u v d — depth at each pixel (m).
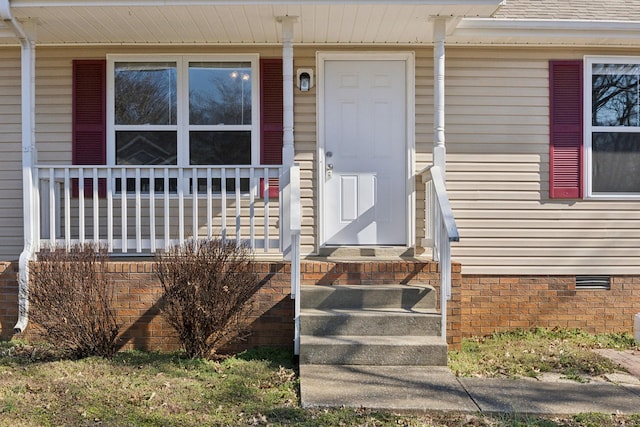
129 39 6.37
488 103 6.71
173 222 6.71
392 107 6.74
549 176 6.71
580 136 6.71
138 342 5.54
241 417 3.91
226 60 6.72
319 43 6.55
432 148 6.71
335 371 4.83
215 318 5.09
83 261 5.16
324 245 6.70
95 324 5.18
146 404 4.08
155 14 5.51
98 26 5.86
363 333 5.26
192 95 6.75
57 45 6.60
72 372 4.70
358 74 6.73
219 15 5.54
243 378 4.70
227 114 6.75
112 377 4.60
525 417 4.03
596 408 4.22
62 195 6.69
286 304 5.61
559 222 6.71
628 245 6.73
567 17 6.37
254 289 5.45
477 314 6.65
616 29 6.27
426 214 6.37
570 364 5.33
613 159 6.75
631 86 6.76
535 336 6.43
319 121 6.68
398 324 5.27
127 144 6.73
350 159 6.73
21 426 3.67
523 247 6.70
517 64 6.72
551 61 6.71
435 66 5.79
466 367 5.14
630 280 6.72
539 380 4.88
